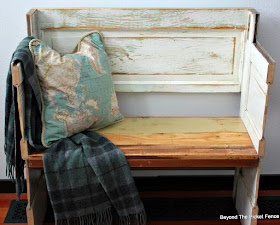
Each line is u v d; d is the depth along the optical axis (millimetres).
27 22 1956
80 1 2102
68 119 1901
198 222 2164
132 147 1933
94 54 2027
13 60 1699
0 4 2072
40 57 1827
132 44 2135
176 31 2113
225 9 2061
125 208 1951
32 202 1981
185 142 1978
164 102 2283
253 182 1971
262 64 1795
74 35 2105
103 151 1884
